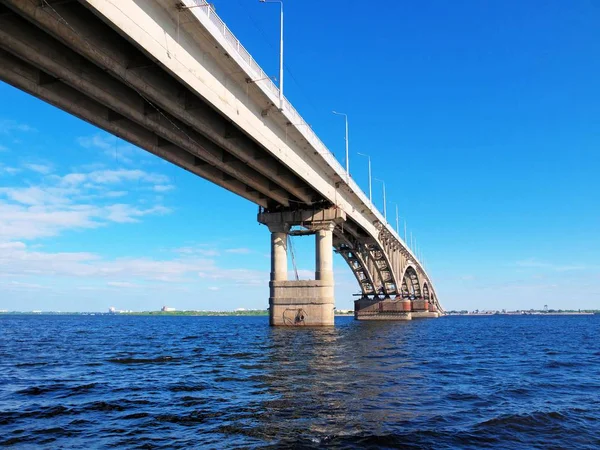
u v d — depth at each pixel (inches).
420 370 852.6
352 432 412.5
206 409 501.0
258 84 1289.4
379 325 3287.4
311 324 2204.7
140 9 873.5
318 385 650.2
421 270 5634.8
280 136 1563.7
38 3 762.2
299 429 420.5
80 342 1766.7
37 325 4365.2
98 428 432.1
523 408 535.5
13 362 1015.6
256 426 430.9
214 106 1145.4
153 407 518.0
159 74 1080.2
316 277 2241.6
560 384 737.6
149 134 1382.9
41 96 1010.1
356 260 3814.0
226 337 2001.7
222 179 1840.6
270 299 2287.2
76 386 673.0
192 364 929.5
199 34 1050.1
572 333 2842.0
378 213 3006.9
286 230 2301.9
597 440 415.2
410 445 380.5
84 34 866.8
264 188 1943.9
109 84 1054.4
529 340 2034.9
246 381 689.0
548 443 402.3
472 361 1059.9
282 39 1520.7
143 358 1076.5
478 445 388.5
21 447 375.9
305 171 1800.0
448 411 506.6
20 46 837.2
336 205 2217.0
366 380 703.7
